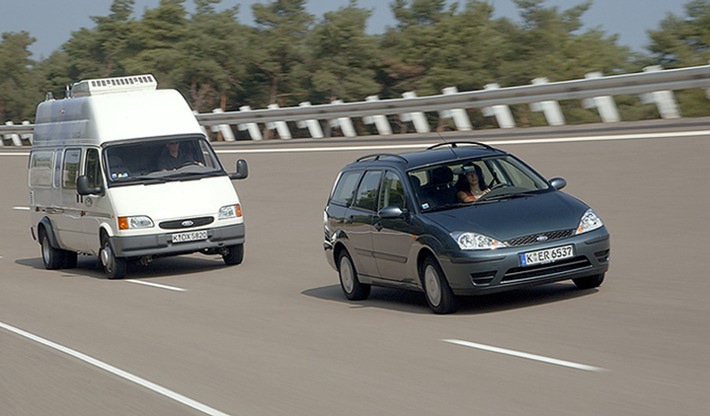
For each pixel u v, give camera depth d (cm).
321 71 11212
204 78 12225
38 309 2277
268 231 3381
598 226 1764
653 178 2997
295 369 1422
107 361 1596
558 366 1295
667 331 1465
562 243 1716
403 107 5291
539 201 1803
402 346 1523
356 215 2016
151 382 1412
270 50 11850
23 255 3672
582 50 10425
